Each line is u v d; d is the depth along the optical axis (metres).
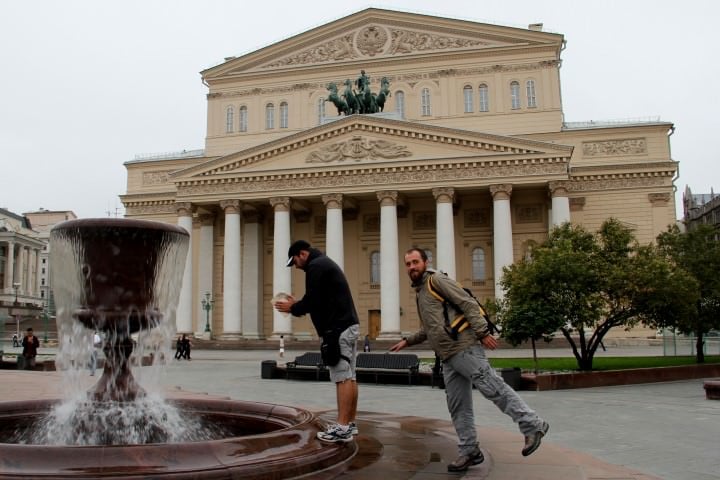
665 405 18.64
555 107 64.56
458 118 66.38
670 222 60.03
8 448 5.68
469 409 7.25
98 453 5.66
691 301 28.00
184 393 16.48
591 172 61.66
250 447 6.28
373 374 27.12
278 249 57.97
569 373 24.30
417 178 56.31
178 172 60.44
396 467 7.05
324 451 6.84
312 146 58.78
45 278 135.12
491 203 61.66
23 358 33.00
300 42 70.88
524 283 27.61
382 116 60.66
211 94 72.69
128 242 8.50
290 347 56.75
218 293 66.06
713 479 9.16
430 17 67.88
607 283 26.95
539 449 8.45
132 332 8.80
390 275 55.44
